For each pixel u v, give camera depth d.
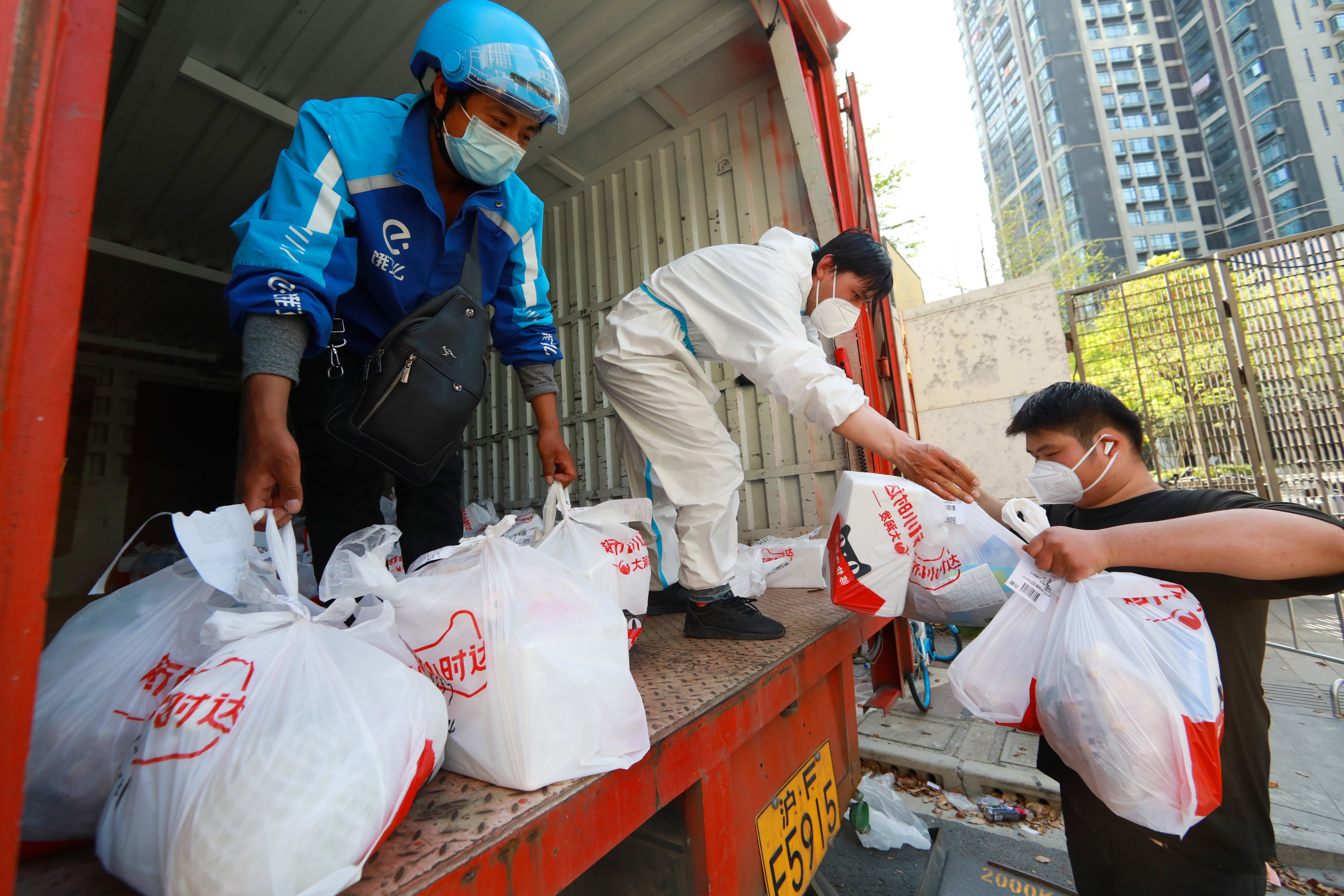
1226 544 0.86
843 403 1.28
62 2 0.41
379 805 0.51
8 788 0.35
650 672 1.14
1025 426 1.22
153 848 0.48
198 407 5.90
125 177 3.50
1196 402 4.70
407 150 1.21
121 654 0.68
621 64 2.97
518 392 4.21
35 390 0.38
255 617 0.61
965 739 2.61
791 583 2.31
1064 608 0.96
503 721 0.66
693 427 1.57
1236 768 0.92
